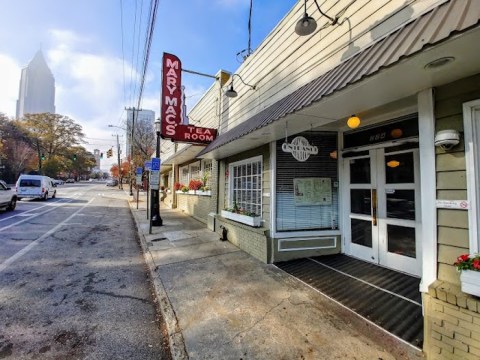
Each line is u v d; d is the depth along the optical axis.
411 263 4.45
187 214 13.77
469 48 2.05
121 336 3.15
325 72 4.55
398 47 2.48
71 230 9.53
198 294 4.11
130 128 34.16
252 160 6.89
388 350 2.71
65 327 3.31
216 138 9.09
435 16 2.43
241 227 6.74
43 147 57.47
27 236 8.30
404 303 3.61
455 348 2.33
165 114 8.91
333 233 5.75
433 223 2.69
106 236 8.77
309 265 5.18
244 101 7.68
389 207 4.79
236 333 3.07
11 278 4.85
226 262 5.66
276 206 5.62
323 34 4.71
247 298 3.94
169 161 15.03
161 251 6.62
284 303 3.76
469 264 2.27
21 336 3.10
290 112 3.80
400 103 3.98
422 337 2.90
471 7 2.06
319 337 2.95
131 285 4.68
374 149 5.04
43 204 18.28
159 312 3.76
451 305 2.37
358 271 4.75
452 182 2.55
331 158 5.79
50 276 5.00
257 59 6.99
